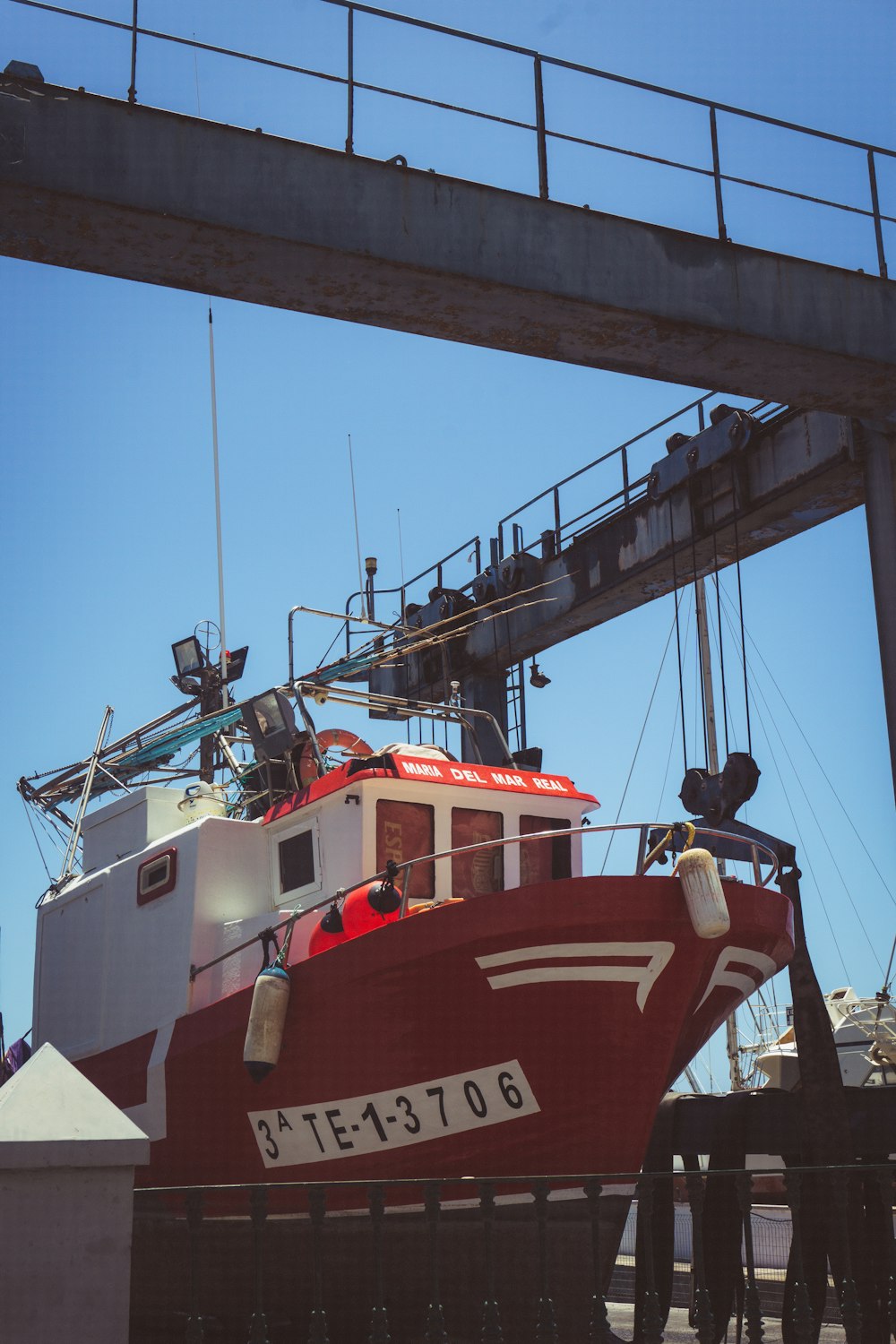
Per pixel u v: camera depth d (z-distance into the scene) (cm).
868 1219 1055
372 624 1630
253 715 1416
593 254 1327
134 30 1191
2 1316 632
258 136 1212
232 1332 1194
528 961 1059
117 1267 654
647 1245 806
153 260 1217
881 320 1448
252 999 1158
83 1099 678
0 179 1117
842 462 1648
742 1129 1193
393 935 1083
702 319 1357
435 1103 1095
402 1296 1112
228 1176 1190
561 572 2120
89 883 1498
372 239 1234
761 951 1152
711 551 1900
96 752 1695
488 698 2266
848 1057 2117
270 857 1338
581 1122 1086
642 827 1123
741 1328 1212
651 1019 1074
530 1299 1087
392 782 1245
